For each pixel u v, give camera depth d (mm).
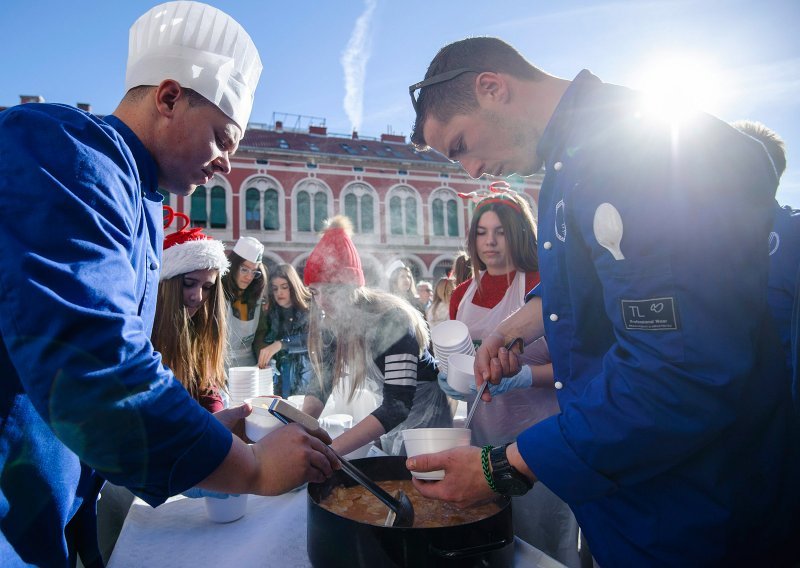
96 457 578
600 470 703
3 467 623
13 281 537
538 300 1332
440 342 1388
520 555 880
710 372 645
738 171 696
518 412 1532
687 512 716
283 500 1115
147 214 874
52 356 536
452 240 22000
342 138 23906
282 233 20031
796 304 871
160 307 1364
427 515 944
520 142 953
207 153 898
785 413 748
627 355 710
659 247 658
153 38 865
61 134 620
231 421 1053
